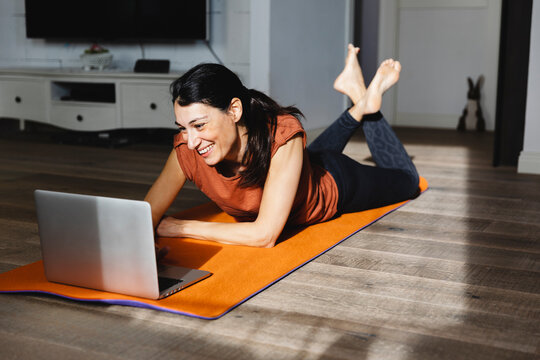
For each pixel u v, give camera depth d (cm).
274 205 173
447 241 197
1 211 236
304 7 422
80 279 149
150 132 470
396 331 129
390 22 570
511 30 337
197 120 147
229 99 152
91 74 428
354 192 216
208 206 243
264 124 166
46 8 480
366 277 162
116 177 313
